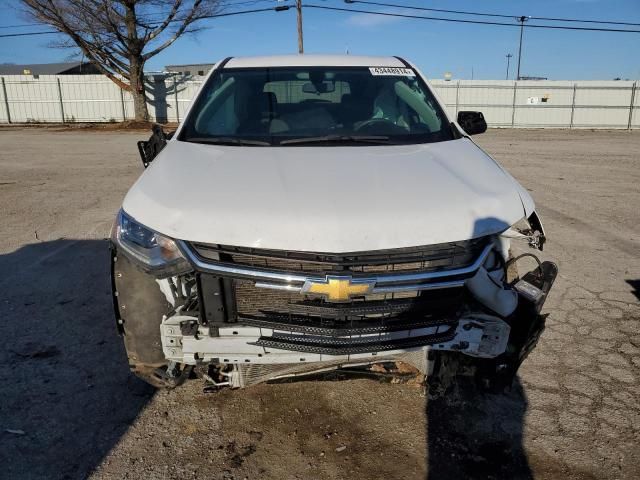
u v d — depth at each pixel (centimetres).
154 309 250
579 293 443
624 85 2698
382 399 294
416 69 402
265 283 220
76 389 304
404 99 363
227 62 402
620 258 534
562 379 316
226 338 234
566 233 625
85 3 2417
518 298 256
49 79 2878
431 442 262
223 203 232
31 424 273
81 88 2894
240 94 359
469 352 253
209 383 288
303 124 336
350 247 217
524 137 2144
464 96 2791
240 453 254
